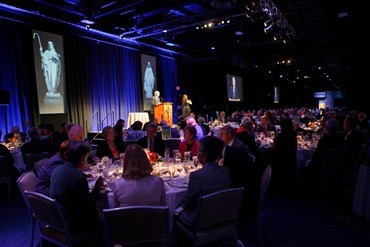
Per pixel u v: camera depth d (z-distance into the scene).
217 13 9.12
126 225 2.03
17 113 7.94
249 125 4.91
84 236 2.46
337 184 5.06
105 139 4.59
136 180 2.24
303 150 5.20
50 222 2.39
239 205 2.45
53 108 8.87
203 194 2.36
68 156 2.45
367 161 3.70
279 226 3.57
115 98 11.07
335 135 4.54
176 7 8.13
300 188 4.97
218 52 14.95
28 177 3.05
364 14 8.84
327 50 13.31
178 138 5.70
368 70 19.88
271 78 27.05
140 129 6.54
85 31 9.70
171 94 14.02
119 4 8.02
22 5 7.51
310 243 3.16
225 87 19.12
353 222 3.67
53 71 8.84
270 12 7.84
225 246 3.06
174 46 13.73
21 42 8.05
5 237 3.43
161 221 2.05
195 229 2.30
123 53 11.48
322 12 7.91
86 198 2.36
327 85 38.78
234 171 2.94
